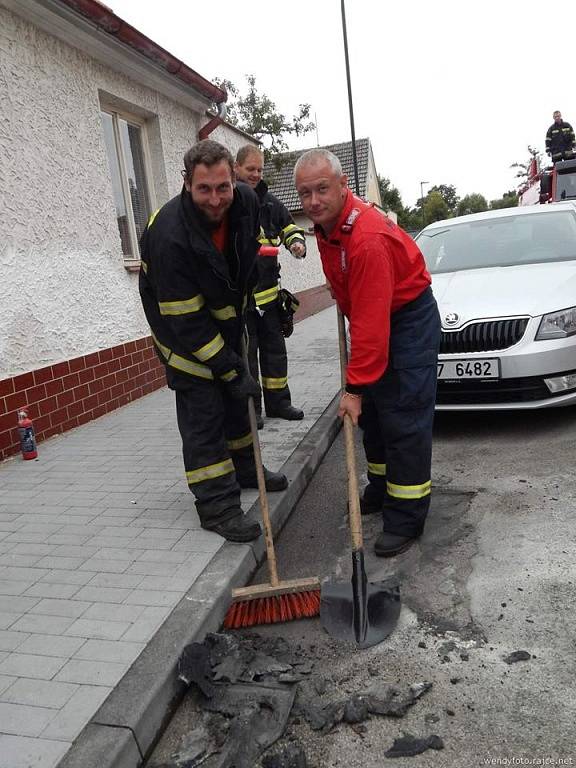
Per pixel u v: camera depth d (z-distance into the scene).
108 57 6.18
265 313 5.30
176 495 4.00
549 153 15.16
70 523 3.68
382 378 3.27
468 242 6.16
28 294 5.08
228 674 2.48
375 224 2.97
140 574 3.08
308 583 2.92
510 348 4.63
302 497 4.29
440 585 3.04
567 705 2.24
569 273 5.14
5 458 4.81
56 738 2.09
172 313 3.11
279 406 5.57
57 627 2.69
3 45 4.85
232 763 2.12
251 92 20.27
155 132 7.45
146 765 2.16
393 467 3.33
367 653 2.61
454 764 2.05
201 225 3.00
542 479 4.07
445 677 2.43
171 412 5.99
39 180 5.23
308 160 2.90
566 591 2.88
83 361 5.73
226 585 2.95
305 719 2.29
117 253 6.39
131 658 2.46
